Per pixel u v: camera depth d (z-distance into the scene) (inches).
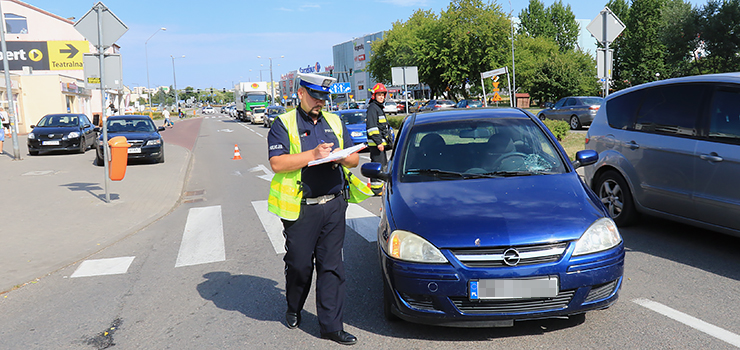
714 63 1731.1
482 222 133.0
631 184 233.3
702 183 197.5
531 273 125.3
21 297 192.4
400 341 139.6
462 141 182.7
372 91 339.6
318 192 138.1
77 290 197.9
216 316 165.6
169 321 163.5
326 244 141.7
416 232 134.6
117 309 176.1
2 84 1255.5
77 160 672.4
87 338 153.2
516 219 133.3
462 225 133.0
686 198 204.8
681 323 141.2
